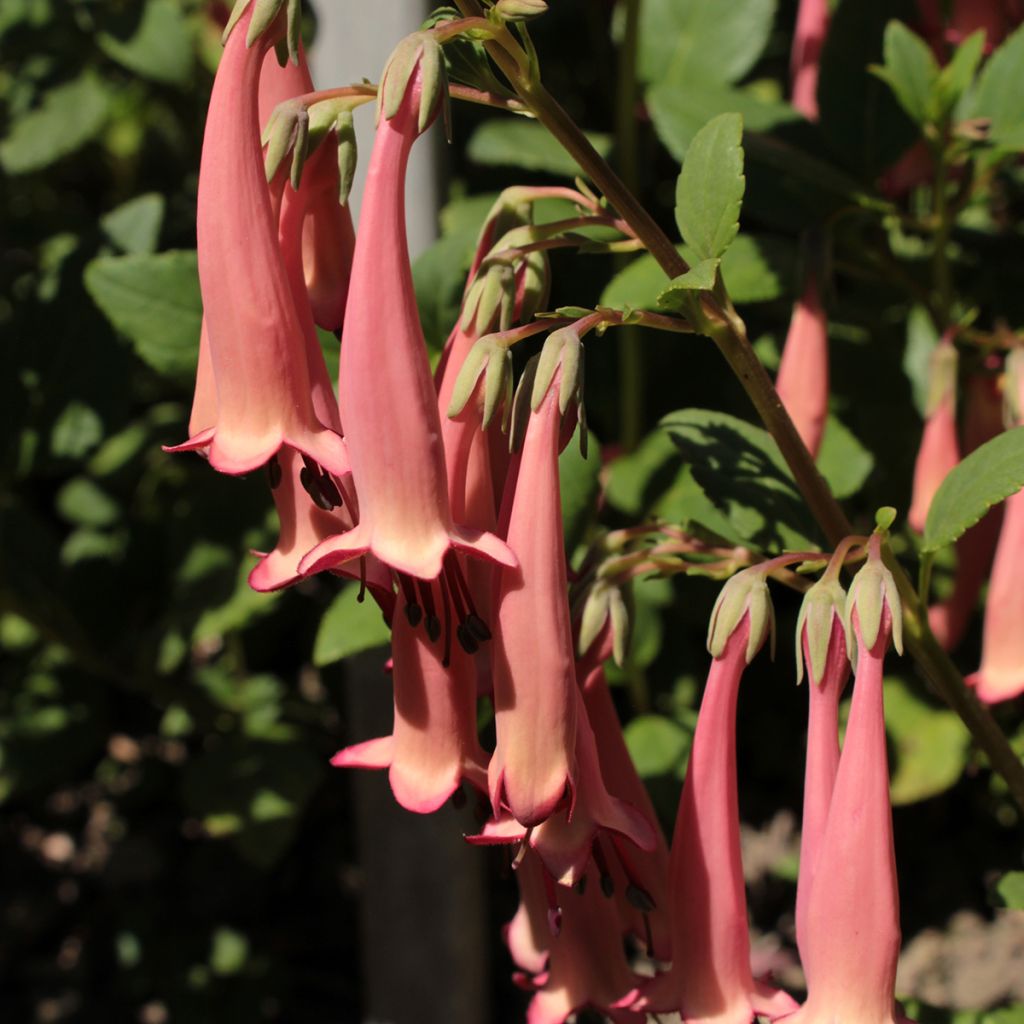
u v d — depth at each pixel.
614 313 0.39
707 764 0.40
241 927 0.70
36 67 0.65
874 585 0.38
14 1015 0.69
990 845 0.63
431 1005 0.59
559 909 0.42
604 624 0.41
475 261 0.41
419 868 0.57
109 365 0.56
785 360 0.44
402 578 0.39
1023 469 0.40
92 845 0.76
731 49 0.54
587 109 0.71
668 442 0.51
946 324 0.49
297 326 0.38
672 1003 0.40
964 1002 0.58
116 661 0.65
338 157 0.39
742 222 0.64
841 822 0.38
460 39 0.39
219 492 0.58
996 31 0.52
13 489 0.78
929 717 0.51
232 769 0.60
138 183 0.82
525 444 0.38
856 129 0.48
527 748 0.38
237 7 0.38
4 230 0.74
